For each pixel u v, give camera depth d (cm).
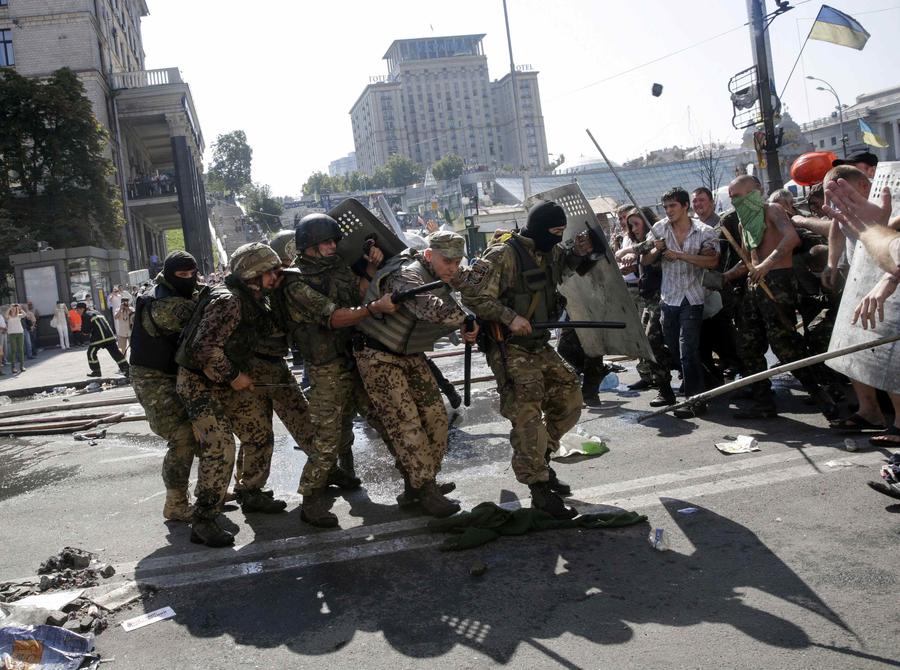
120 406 1022
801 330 705
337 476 501
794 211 639
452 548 373
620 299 452
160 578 371
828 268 546
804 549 338
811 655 256
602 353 506
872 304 406
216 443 417
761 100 1525
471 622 299
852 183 456
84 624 320
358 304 433
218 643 301
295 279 412
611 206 2233
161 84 4109
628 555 351
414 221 5659
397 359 412
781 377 710
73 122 3145
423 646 284
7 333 1784
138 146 5056
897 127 7112
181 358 407
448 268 395
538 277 403
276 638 300
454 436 630
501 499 452
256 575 365
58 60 3781
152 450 713
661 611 296
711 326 677
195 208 4303
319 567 368
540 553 362
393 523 423
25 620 323
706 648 266
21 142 3130
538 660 267
